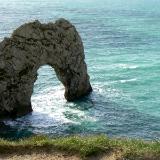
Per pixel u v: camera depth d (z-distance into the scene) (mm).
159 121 51969
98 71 80875
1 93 55406
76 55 64438
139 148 20766
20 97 56500
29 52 58594
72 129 49906
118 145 21312
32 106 59438
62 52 62750
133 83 71312
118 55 98000
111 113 55469
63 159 21078
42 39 60312
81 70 64625
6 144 22641
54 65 62594
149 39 123000
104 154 20891
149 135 47344
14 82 56625
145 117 53562
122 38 125062
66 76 63062
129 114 54812
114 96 63750
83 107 58781
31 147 22312
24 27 58469
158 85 69938
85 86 64812
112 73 79000
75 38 64625
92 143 21547
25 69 57875
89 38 125312
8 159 21594
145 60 91500
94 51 103750
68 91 62500
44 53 60625
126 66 85125
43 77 76062
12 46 57094
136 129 49312
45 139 23969
